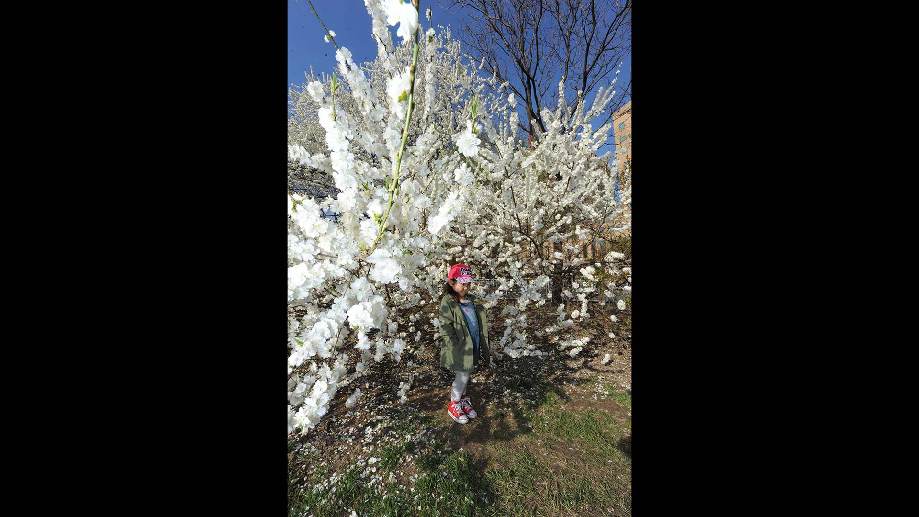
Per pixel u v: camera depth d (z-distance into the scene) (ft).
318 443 7.57
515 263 10.96
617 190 14.99
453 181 8.64
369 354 7.54
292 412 4.56
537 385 10.07
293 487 6.39
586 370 10.93
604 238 14.93
